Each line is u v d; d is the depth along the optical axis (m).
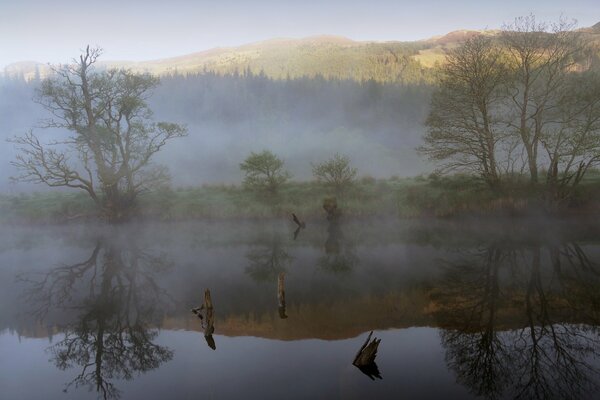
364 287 15.73
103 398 8.34
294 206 34.03
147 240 27.55
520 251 20.66
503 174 33.75
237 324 12.38
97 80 31.72
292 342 10.83
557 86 29.70
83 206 35.19
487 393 8.09
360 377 8.77
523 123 30.52
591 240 22.27
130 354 10.73
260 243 25.55
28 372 9.81
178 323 12.97
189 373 9.28
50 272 20.36
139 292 16.59
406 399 7.84
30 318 13.91
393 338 10.89
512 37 30.53
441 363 9.38
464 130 32.81
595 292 14.27
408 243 23.92
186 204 34.94
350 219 31.81
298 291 15.53
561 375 8.74
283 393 8.15
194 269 19.97
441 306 13.27
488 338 10.76
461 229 27.00
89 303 15.41
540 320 11.93
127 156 32.94
